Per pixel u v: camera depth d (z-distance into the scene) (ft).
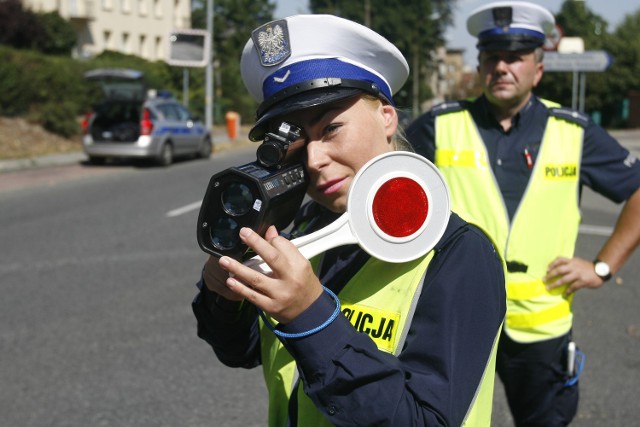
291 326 3.96
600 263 8.68
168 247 25.57
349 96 4.36
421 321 4.23
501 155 8.86
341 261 4.76
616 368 14.43
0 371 14.16
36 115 68.33
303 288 3.90
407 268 4.37
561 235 8.74
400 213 4.14
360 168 4.27
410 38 202.69
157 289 19.98
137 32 162.30
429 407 3.99
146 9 164.04
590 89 155.22
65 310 18.02
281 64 4.46
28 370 14.23
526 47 8.67
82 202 36.88
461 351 4.12
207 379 13.96
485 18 8.86
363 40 4.44
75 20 147.95
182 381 13.83
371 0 204.13
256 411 12.64
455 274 4.23
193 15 189.78
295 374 4.74
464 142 9.05
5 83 67.21
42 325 16.88
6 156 57.77
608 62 30.14
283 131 4.26
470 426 4.23
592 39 165.78
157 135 53.88
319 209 5.35
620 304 18.84
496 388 13.62
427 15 206.49
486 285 4.26
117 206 35.40
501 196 8.76
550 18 8.79
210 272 4.81
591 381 13.79
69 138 69.51
